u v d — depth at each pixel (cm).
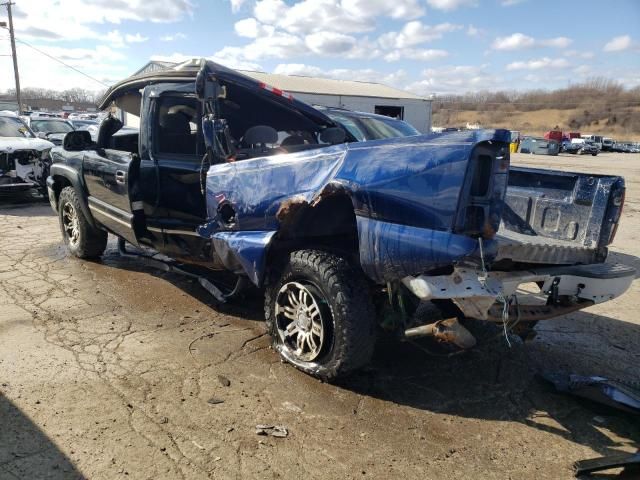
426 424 316
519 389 365
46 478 253
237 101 457
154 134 479
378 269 313
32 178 1009
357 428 307
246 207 379
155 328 438
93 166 553
